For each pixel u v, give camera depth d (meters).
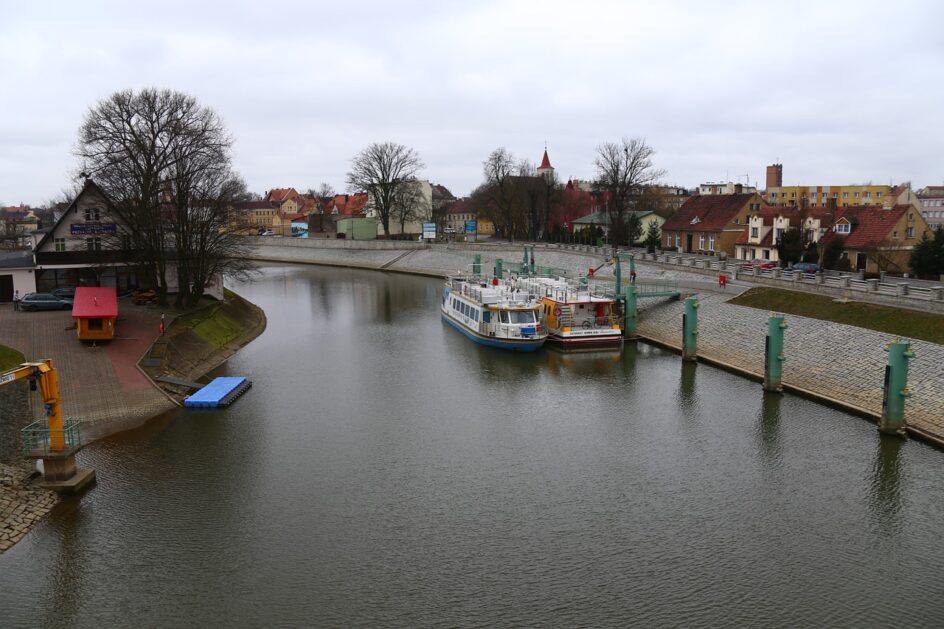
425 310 88.94
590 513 32.41
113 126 61.47
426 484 35.50
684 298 69.44
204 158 67.50
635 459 38.44
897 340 42.31
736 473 36.28
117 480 35.53
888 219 83.69
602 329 64.94
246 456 38.75
